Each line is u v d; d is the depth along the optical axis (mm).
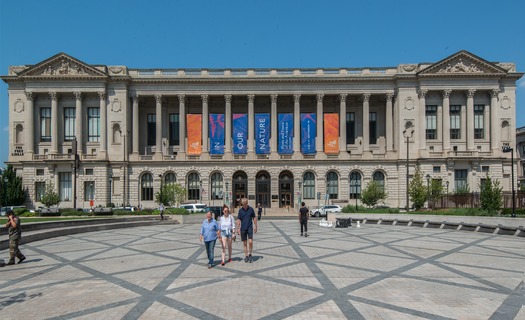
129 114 78500
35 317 10727
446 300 11852
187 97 80562
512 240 26859
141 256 20594
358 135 83375
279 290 13148
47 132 78062
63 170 75062
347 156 77312
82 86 75938
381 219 43875
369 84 78688
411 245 24234
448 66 76562
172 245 25172
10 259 18438
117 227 39531
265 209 74062
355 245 24328
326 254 20656
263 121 76812
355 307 11219
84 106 77562
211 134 77625
